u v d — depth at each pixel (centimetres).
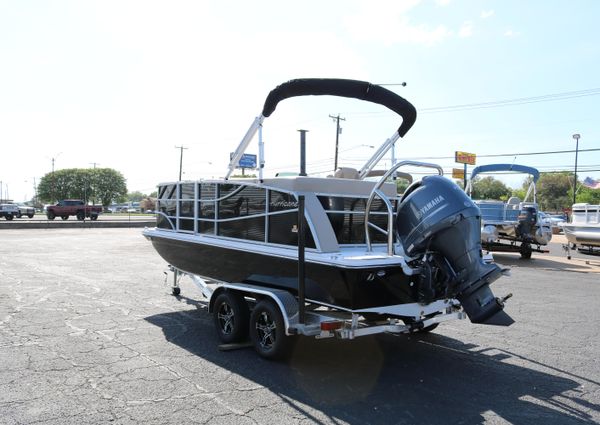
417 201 486
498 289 1066
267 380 480
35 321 695
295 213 540
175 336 632
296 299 536
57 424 377
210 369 509
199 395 439
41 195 8944
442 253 486
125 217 5062
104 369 503
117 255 1543
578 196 6103
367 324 508
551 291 1044
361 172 699
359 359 555
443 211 471
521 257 1711
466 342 635
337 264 472
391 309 498
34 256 1495
